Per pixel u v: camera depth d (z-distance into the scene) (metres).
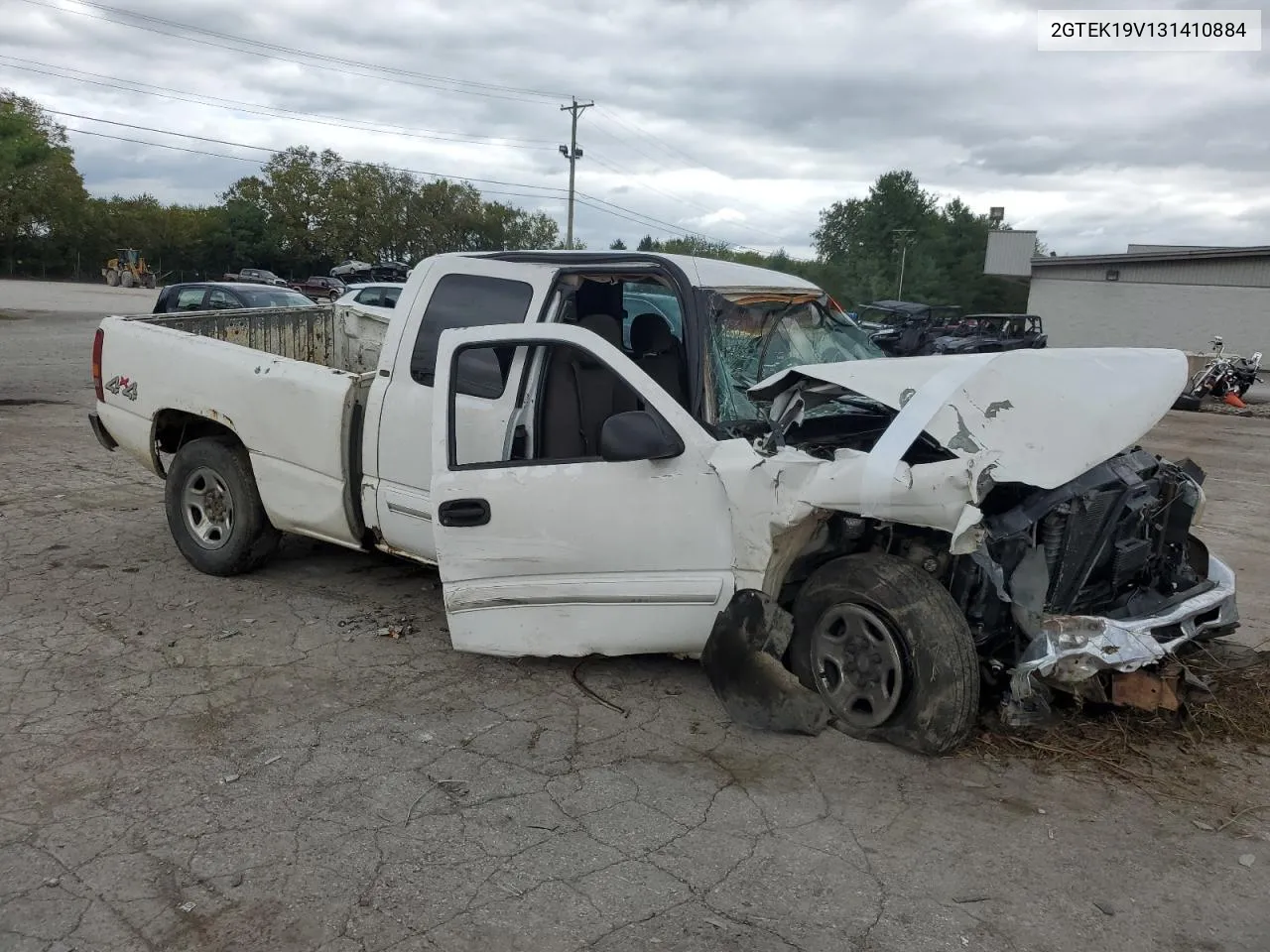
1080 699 3.75
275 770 3.46
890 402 3.67
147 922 2.62
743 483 3.68
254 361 5.30
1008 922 2.70
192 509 5.71
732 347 4.30
